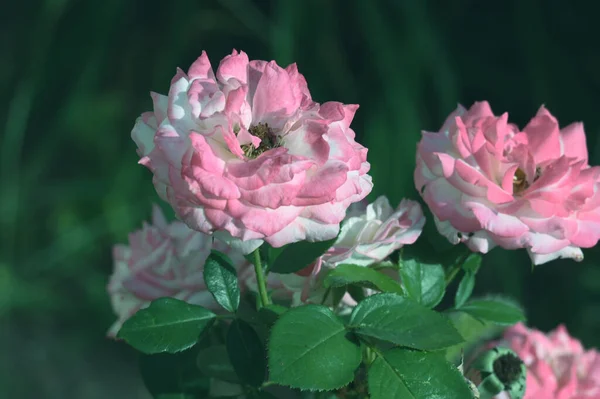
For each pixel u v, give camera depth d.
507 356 0.80
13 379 1.87
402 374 0.74
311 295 0.78
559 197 0.77
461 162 0.77
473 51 2.17
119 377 1.91
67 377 1.89
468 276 0.81
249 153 0.74
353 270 0.77
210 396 0.80
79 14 2.07
